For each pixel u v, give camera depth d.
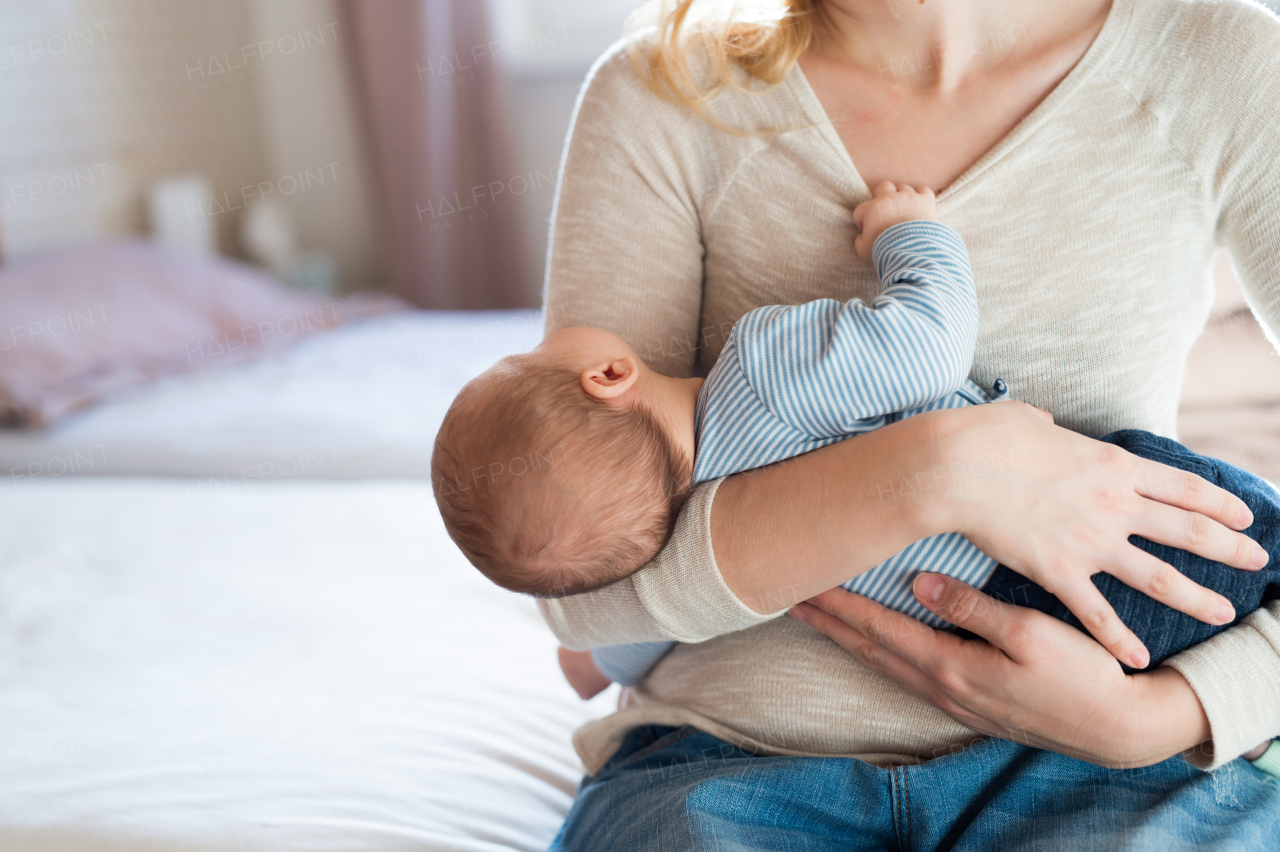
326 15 3.84
